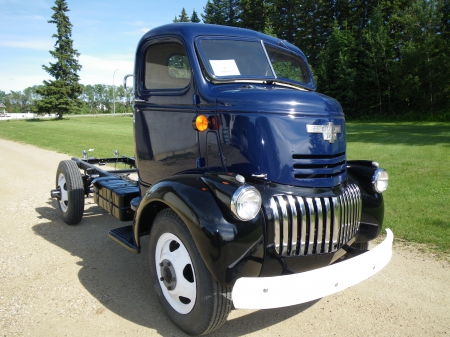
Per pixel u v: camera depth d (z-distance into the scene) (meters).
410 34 39.94
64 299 3.58
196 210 2.70
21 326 3.14
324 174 3.07
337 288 2.71
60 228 5.62
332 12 50.44
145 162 4.00
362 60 41.75
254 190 2.63
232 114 3.04
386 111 41.62
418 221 5.63
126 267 4.30
